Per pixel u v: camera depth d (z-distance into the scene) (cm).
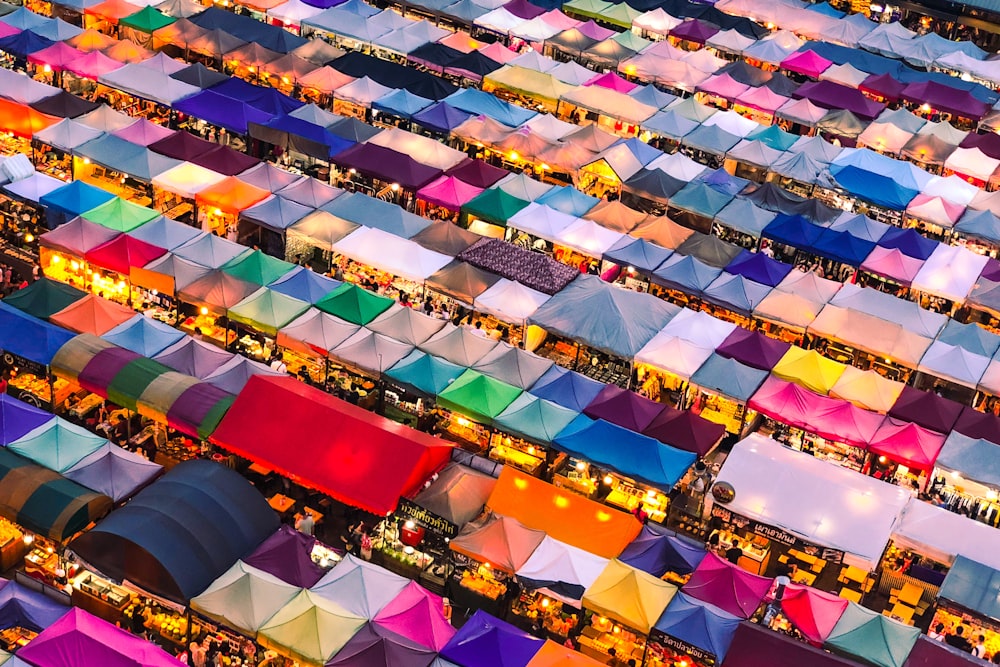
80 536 3588
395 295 5212
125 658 3212
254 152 6100
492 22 7731
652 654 3619
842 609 3681
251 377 4175
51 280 4650
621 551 3831
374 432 4041
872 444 4469
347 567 3647
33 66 6488
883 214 6216
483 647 3403
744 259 5425
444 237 5303
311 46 7025
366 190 5884
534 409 4388
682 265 5331
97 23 7156
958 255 5650
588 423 4366
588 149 6275
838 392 4703
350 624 3453
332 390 4628
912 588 4138
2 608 3359
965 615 3819
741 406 4716
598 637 3750
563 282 5116
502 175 5894
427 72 6912
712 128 6644
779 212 5891
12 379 4422
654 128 6650
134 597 3666
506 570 3725
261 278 4884
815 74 7688
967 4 8706
